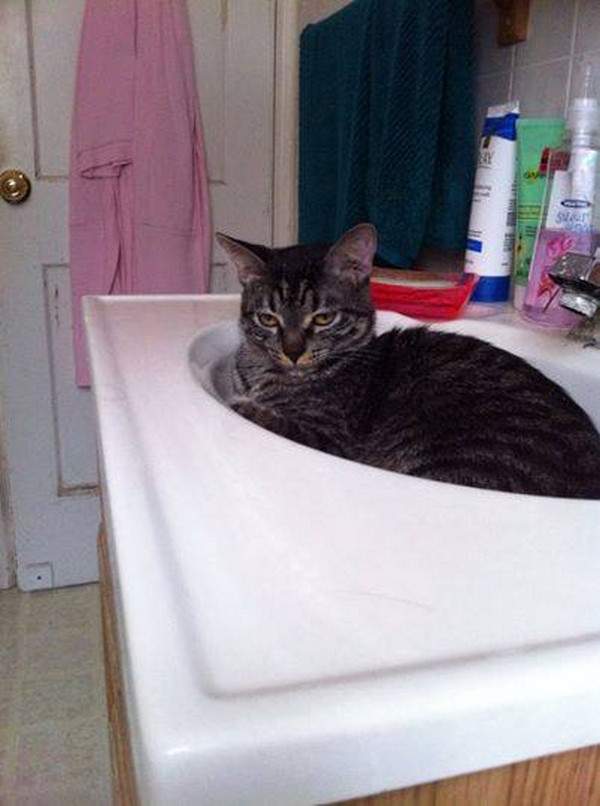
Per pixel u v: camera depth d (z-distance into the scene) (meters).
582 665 0.24
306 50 1.31
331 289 0.91
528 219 0.88
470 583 0.29
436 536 0.33
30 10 1.49
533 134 0.85
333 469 0.40
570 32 0.83
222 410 0.49
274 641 0.25
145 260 1.59
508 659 0.24
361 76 1.05
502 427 0.68
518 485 0.62
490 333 0.86
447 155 0.94
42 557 1.78
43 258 1.63
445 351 0.81
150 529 0.32
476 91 1.02
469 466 0.65
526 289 0.87
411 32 0.91
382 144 0.98
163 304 0.97
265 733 0.21
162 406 0.49
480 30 1.00
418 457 0.70
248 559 0.30
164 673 0.23
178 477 0.38
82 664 1.44
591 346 0.75
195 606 0.26
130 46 1.49
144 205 1.56
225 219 1.73
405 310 0.96
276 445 0.43
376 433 0.79
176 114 1.53
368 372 0.86
